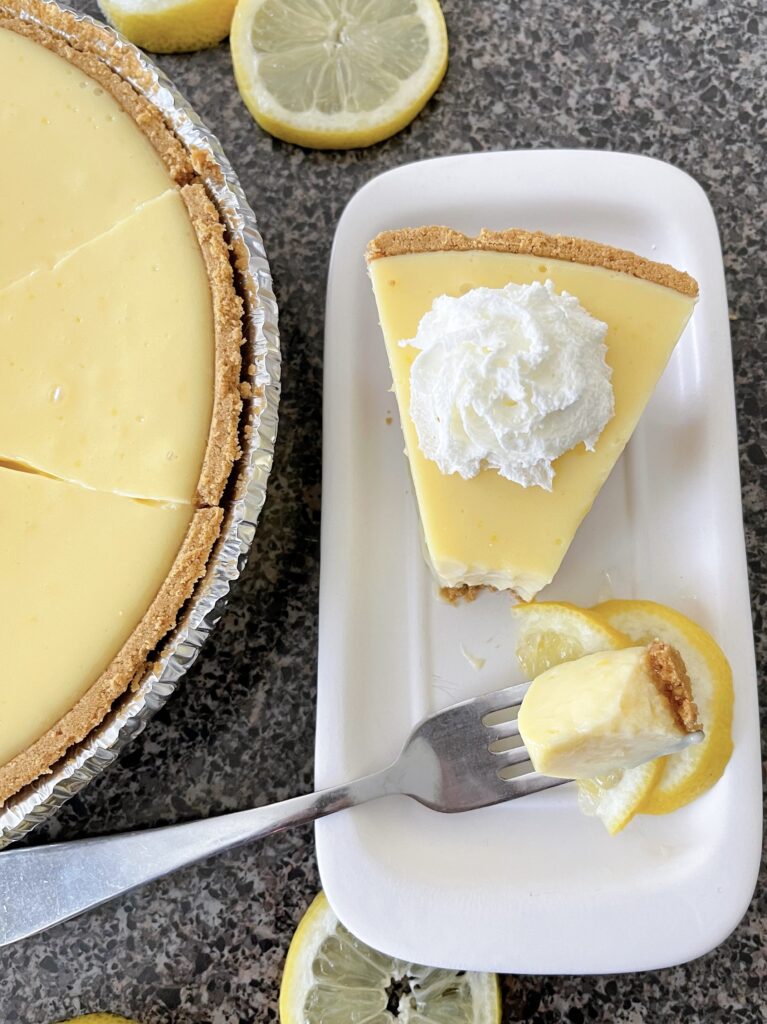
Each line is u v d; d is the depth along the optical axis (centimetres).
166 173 26
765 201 29
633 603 25
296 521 28
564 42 30
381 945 24
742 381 28
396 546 27
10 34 26
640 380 25
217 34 30
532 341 24
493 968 24
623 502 27
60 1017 26
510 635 26
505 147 30
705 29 30
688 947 24
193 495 24
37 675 23
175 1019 26
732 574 25
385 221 28
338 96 29
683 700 23
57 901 24
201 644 23
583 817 25
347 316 27
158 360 24
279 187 30
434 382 25
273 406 24
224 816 25
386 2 29
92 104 26
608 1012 25
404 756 25
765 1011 25
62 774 23
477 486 25
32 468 24
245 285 25
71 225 25
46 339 25
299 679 27
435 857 25
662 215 28
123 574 24
